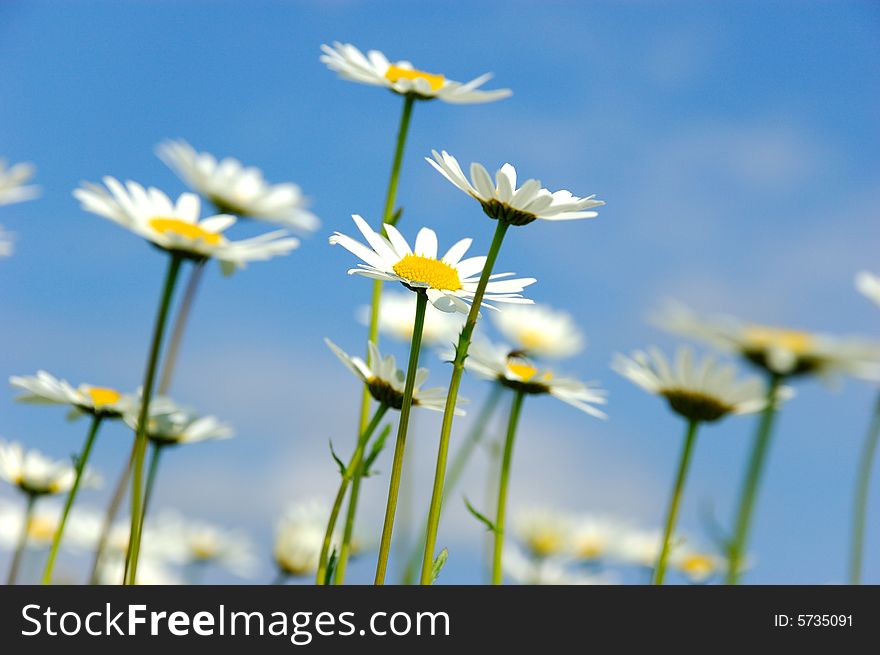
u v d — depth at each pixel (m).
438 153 0.36
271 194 0.61
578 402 0.46
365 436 0.40
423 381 0.40
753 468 0.51
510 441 0.45
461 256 0.38
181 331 0.51
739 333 0.57
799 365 0.57
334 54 0.49
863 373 0.57
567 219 0.36
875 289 0.53
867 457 0.50
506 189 0.36
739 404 0.48
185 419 0.47
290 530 0.58
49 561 0.42
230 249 0.41
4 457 0.51
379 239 0.37
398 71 0.49
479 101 0.50
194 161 0.60
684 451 0.48
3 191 0.47
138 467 0.39
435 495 0.35
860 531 0.50
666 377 0.48
